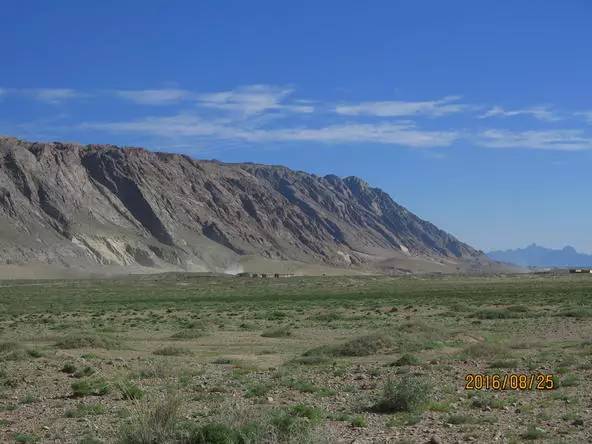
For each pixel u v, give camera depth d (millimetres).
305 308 79000
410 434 15250
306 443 13078
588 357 28250
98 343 38250
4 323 64125
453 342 37844
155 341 44406
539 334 42875
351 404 19453
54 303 102625
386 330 41875
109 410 19188
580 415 16828
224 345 41031
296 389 22484
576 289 110750
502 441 14367
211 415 17391
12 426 17609
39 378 25750
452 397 19938
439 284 167000
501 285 146375
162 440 13484
